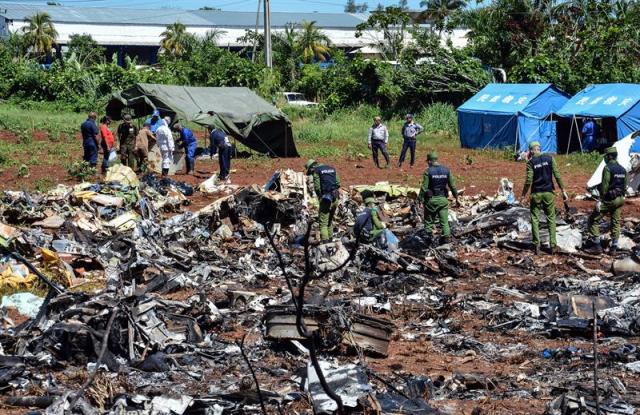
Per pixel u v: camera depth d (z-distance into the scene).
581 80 43.31
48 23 83.25
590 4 50.50
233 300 11.99
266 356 9.72
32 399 8.16
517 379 9.04
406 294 12.89
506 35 52.12
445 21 62.69
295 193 19.97
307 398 8.16
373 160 31.73
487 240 17.09
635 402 8.13
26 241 14.38
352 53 86.12
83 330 9.34
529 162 15.94
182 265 14.40
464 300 12.20
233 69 55.59
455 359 9.85
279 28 101.88
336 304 10.48
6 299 11.94
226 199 18.20
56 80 53.19
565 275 14.30
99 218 18.53
